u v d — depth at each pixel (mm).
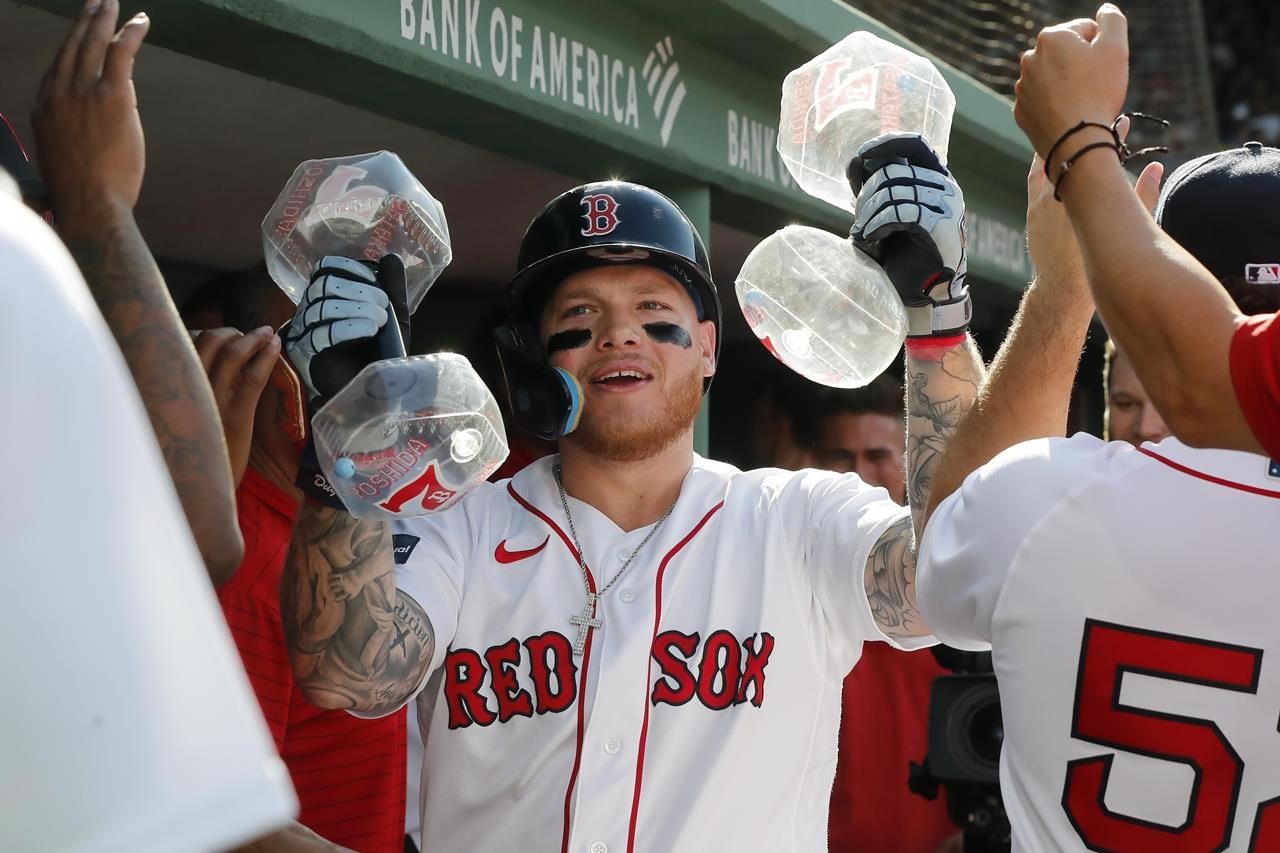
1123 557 6305
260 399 9133
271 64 10391
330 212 7539
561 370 8883
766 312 8539
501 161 13523
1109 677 6293
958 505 7129
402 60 10492
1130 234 5895
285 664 9141
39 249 3426
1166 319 5633
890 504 8984
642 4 12836
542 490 9383
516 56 11578
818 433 15883
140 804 3189
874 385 15766
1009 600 6617
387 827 9742
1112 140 6199
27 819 3105
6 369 3246
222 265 18109
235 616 8945
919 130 8758
